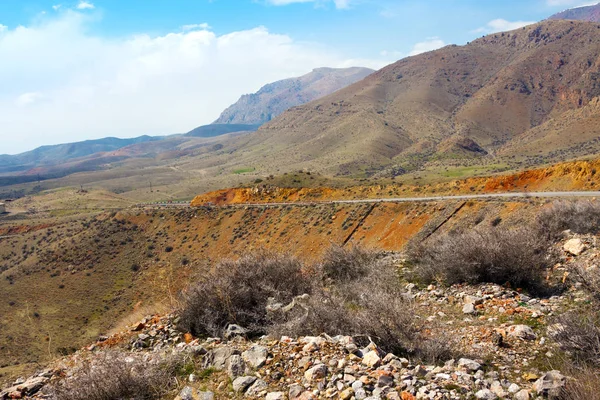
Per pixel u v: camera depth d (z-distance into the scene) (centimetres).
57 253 7681
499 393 416
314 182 9819
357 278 1016
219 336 711
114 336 820
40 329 5266
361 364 479
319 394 426
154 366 533
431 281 975
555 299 733
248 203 8969
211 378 508
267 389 456
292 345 554
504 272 856
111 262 7256
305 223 6912
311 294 848
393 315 583
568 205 1288
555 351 518
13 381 627
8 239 9262
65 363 687
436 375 453
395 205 6294
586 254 910
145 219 8712
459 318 720
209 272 895
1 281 6988
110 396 486
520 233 932
